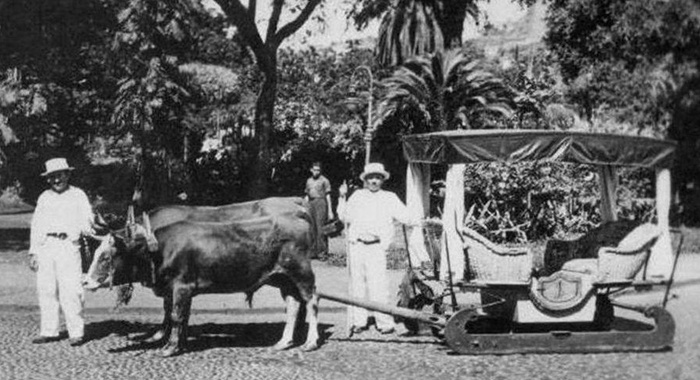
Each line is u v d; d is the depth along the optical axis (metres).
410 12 34.84
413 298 11.98
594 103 34.91
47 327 11.43
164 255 10.52
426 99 31.09
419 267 11.97
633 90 33.19
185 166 32.38
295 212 11.10
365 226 12.09
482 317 12.43
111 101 33.47
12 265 18.64
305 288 11.00
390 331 12.20
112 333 12.06
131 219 10.52
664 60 33.12
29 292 15.00
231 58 51.97
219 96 41.31
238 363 10.16
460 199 11.15
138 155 30.31
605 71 34.00
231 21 29.03
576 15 34.59
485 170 23.30
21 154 28.16
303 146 36.19
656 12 32.25
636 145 11.48
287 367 9.98
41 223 11.35
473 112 31.06
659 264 11.97
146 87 28.53
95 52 31.16
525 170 23.20
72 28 28.09
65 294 11.24
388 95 31.19
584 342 10.79
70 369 9.80
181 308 10.58
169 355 10.52
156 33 28.59
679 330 12.41
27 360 10.28
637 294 16.05
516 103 31.02
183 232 10.61
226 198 34.94
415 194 12.48
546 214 23.83
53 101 29.28
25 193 41.31
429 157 11.56
